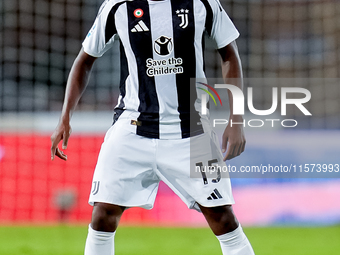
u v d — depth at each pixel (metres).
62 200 20.75
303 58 36.16
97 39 8.78
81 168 21.34
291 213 19.84
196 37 8.33
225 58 8.86
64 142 8.69
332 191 20.00
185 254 13.25
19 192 21.03
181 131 8.23
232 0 35.41
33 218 20.88
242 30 35.78
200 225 20.14
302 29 36.12
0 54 34.34
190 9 8.35
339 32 35.59
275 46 36.12
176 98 8.24
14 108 32.78
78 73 8.98
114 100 32.81
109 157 8.15
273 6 35.91
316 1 35.84
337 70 35.50
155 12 8.32
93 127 21.59
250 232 17.34
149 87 8.24
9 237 16.20
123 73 8.53
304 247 14.35
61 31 35.94
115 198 7.95
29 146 21.30
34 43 35.12
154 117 8.22
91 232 8.05
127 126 8.27
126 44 8.35
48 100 34.28
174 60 8.23
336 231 17.61
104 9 8.65
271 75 35.94
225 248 8.33
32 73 34.69
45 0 35.53
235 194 19.84
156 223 20.27
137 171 8.20
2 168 21.14
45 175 21.19
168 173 8.29
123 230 18.08
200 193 8.16
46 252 13.53
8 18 34.72
